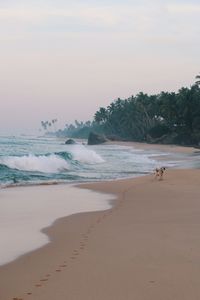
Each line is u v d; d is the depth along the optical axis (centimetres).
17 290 752
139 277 801
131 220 1445
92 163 5028
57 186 2653
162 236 1159
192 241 1091
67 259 959
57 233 1261
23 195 2203
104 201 2005
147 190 2414
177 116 14800
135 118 19350
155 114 17825
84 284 772
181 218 1464
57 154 4947
